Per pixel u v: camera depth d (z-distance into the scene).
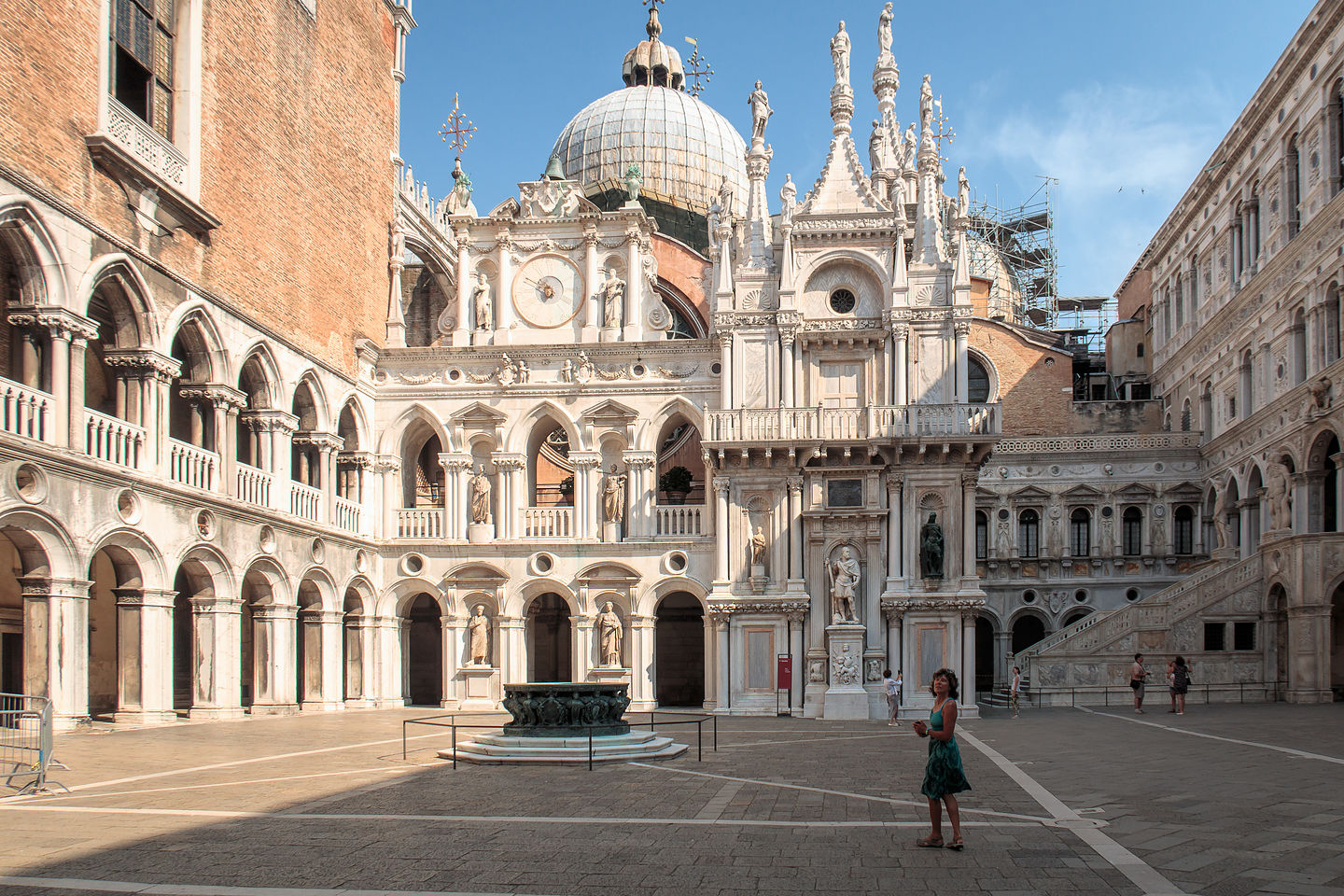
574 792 21.05
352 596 47.28
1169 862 14.84
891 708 39.16
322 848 15.83
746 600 44.75
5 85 28.84
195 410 37.69
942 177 61.62
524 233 50.06
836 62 47.97
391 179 51.34
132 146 33.59
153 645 34.09
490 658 47.59
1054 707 48.41
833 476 45.44
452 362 48.91
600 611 47.00
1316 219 45.88
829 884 13.91
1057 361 65.38
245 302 39.56
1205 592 50.00
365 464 47.97
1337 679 46.56
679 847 15.91
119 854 15.45
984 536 61.66
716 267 49.69
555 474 57.00
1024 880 14.01
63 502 30.12
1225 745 28.91
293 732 33.50
